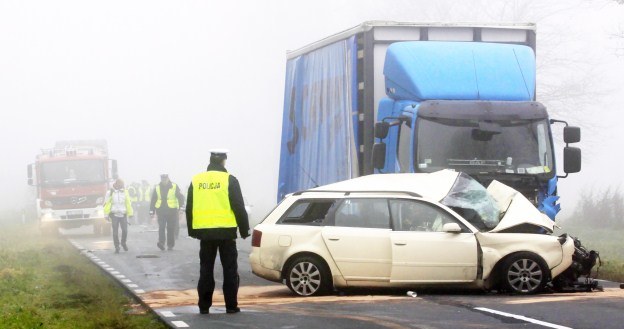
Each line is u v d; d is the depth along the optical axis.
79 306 24.11
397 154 29.97
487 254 23.69
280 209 25.12
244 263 36.47
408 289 24.73
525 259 23.69
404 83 30.19
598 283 27.11
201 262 20.84
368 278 24.14
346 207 24.59
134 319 20.75
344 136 31.86
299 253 24.56
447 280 23.83
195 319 19.89
